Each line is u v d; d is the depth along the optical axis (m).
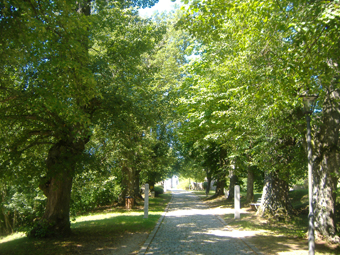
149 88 13.49
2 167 8.32
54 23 7.20
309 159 7.13
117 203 25.12
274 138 11.12
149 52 13.46
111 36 12.44
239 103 9.66
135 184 31.09
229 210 19.78
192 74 16.22
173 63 23.55
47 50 7.13
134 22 13.41
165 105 14.89
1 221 18.28
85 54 7.92
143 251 7.98
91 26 8.26
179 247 8.66
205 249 8.38
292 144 13.08
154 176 34.50
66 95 7.60
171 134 26.23
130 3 13.54
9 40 6.67
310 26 6.20
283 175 12.27
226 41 9.91
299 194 23.19
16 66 7.29
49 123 9.37
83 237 10.11
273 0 7.10
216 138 12.59
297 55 7.23
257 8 7.79
